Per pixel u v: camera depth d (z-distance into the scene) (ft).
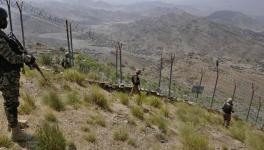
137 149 26.50
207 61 589.32
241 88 502.38
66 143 22.15
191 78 507.71
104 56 655.35
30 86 35.73
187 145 30.53
